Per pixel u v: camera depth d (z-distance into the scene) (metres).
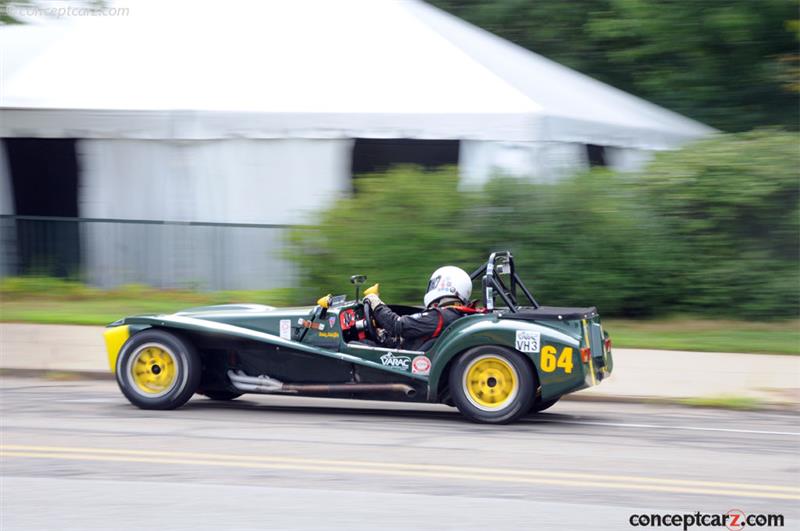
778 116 26.62
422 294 15.41
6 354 12.98
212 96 18.58
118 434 8.55
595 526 6.01
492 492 6.73
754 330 14.68
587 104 19.84
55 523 6.00
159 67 19.41
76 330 14.73
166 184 18.58
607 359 9.66
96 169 18.86
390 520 6.06
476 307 9.94
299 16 20.58
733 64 26.39
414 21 20.27
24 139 19.58
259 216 18.34
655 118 22.50
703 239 15.17
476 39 22.00
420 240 15.41
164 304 16.86
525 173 16.12
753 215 15.09
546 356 8.91
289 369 9.70
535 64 22.50
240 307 10.45
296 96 18.41
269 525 5.95
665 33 25.80
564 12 29.73
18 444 8.12
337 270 15.62
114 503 6.41
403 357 9.32
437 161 18.27
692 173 15.13
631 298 15.43
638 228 15.24
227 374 9.84
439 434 8.70
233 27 20.36
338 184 18.08
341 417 9.58
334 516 6.13
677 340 13.88
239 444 8.16
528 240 15.34
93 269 18.45
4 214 19.39
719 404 10.56
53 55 19.98
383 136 17.86
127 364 9.69
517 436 8.66
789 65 24.06
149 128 18.45
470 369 9.11
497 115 17.44
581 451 8.10
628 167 19.52
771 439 8.81
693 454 8.08
